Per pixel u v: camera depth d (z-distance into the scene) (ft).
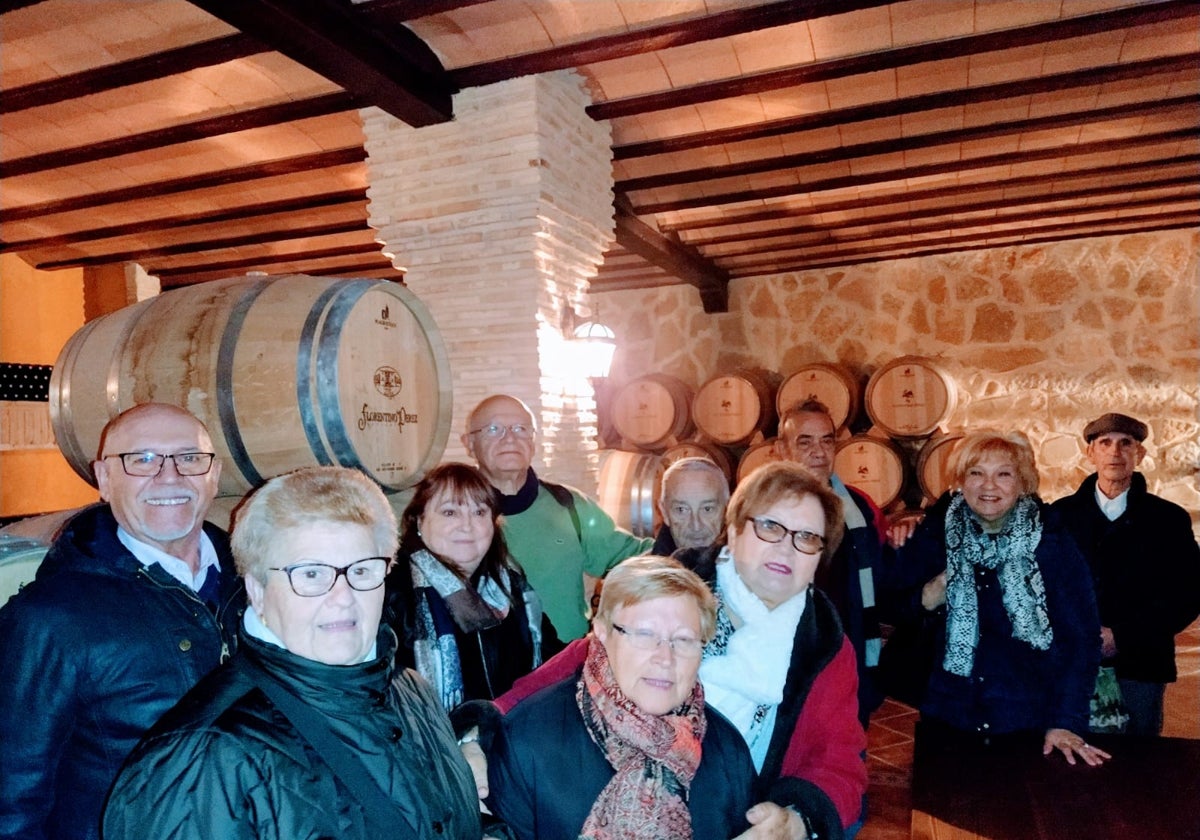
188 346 8.75
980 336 24.95
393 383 9.34
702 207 19.33
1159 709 9.95
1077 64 12.60
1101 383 23.89
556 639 7.90
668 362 28.30
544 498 9.68
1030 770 6.59
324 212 19.86
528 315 12.57
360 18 10.32
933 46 11.74
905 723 14.06
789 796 4.98
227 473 8.66
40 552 6.33
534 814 4.65
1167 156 17.35
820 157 16.12
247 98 12.98
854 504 9.10
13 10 9.98
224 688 3.66
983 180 18.71
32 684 4.65
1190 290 23.04
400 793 3.71
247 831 3.36
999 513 7.76
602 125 14.28
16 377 22.49
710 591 5.43
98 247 22.76
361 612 3.90
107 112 13.42
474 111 12.43
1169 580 9.62
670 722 4.65
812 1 10.41
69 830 4.71
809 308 26.73
